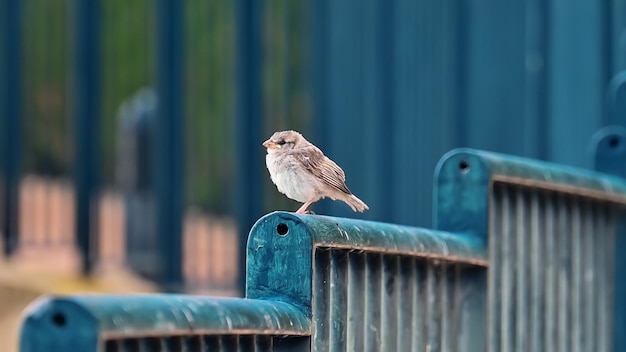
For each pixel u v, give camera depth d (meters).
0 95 15.29
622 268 9.20
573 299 8.58
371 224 6.29
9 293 14.64
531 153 13.74
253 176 14.73
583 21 13.07
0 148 15.57
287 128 15.70
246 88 14.79
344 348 6.12
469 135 14.70
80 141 15.06
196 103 17.55
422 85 15.20
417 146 15.20
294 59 18.09
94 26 15.11
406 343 6.68
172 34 14.81
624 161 9.53
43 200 18.30
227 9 17.27
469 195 7.32
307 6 17.14
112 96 17.16
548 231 8.21
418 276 6.81
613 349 9.18
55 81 17.30
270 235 5.79
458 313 7.24
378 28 15.68
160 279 14.74
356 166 15.73
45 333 4.34
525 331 7.89
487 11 14.56
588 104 12.95
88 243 15.12
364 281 6.29
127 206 16.47
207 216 17.67
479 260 7.25
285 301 5.76
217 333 5.12
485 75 14.55
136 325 4.64
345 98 15.80
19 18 15.22
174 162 14.83
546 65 13.73
